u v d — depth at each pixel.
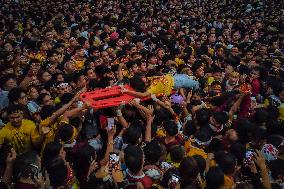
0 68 9.38
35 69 9.33
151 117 6.57
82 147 5.66
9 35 13.19
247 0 25.81
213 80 9.93
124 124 6.53
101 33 14.41
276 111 8.04
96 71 9.23
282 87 9.27
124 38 13.88
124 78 8.50
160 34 15.19
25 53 11.61
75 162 5.48
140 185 4.93
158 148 5.41
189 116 7.55
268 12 23.17
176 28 17.05
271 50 14.08
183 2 24.78
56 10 19.80
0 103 8.00
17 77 9.18
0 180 5.31
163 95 7.57
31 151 5.59
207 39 14.98
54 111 6.80
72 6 20.66
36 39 14.06
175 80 8.26
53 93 8.34
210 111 7.18
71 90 8.41
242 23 19.98
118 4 22.31
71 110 6.33
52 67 9.82
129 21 17.58
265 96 9.41
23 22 16.95
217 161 5.48
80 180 5.37
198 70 10.27
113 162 5.59
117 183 5.16
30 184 5.04
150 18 18.70
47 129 6.14
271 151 6.18
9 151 5.75
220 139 6.57
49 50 11.65
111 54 11.62
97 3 22.06
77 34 14.34
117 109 6.57
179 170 5.15
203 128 6.29
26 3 21.25
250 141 6.62
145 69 9.78
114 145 6.23
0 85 8.25
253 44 14.21
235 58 12.34
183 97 8.00
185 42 14.29
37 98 7.55
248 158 5.84
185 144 6.23
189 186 5.11
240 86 9.70
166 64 10.79
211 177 5.04
